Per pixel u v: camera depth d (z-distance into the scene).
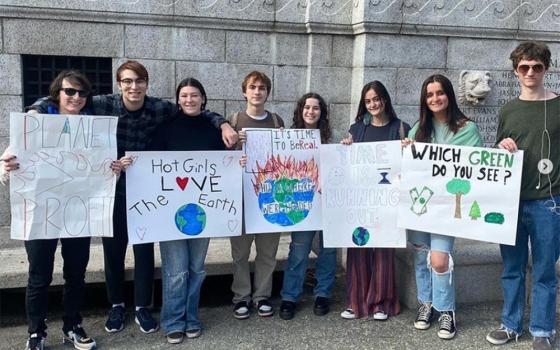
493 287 4.62
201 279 3.99
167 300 3.92
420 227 3.93
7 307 4.53
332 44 5.51
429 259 3.99
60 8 4.87
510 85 5.80
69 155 3.57
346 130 5.66
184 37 5.21
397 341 3.96
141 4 5.05
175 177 3.86
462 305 4.56
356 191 4.16
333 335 4.05
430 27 5.45
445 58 5.58
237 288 4.39
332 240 4.19
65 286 3.78
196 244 3.95
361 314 4.34
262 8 5.34
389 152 4.08
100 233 3.68
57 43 4.94
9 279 4.24
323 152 4.15
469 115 5.75
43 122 3.50
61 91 3.53
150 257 4.05
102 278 4.39
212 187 3.94
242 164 3.99
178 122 3.94
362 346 3.88
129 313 4.41
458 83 5.66
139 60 5.14
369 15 5.26
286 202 4.17
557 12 5.79
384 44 5.38
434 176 3.89
